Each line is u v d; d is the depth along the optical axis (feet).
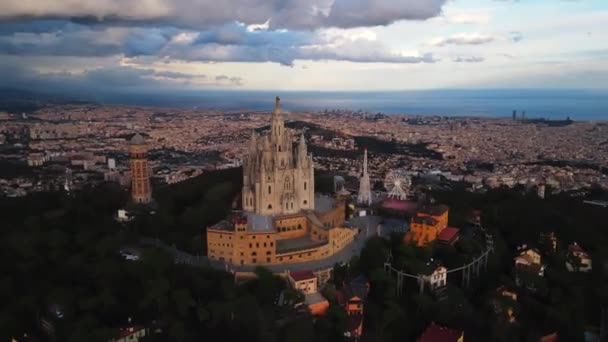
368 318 594.24
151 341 524.11
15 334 530.68
